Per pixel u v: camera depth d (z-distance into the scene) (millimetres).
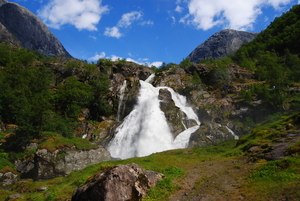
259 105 43375
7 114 39719
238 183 11906
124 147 38719
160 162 22703
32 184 22016
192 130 38906
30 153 30188
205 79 62531
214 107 45656
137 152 37125
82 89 51281
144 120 42969
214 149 26578
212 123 39750
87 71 64375
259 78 57750
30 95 43125
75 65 72125
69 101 47656
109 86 57781
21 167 28953
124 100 51656
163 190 11797
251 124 39656
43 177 26312
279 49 95438
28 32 196500
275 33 112875
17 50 95500
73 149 29109
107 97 53688
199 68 67500
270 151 15672
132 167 12344
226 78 58062
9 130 36312
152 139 39219
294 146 13906
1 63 69375
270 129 23984
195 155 25266
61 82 67750
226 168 15625
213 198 10352
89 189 10742
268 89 44531
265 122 38375
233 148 24922
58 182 21781
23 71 53812
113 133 41906
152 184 12125
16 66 58438
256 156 16109
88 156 29469
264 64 73812
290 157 12891
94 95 53812
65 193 16469
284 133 19547
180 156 25344
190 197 10984
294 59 65875
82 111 48812
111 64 73562
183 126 41250
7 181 25906
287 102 41719
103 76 60375
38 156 27047
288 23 109125
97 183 10719
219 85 55312
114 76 65625
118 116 50531
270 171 11906
